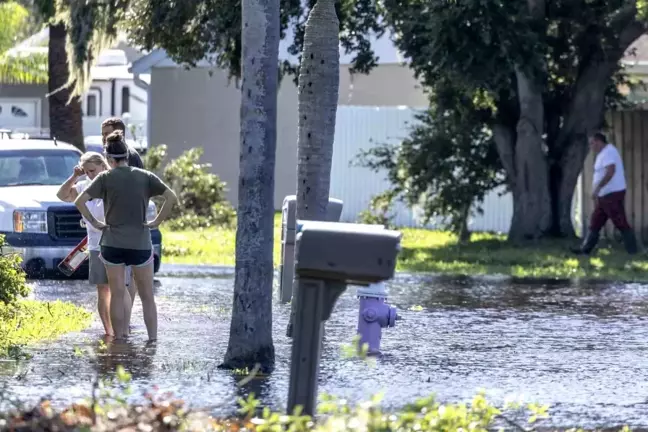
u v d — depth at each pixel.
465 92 68.00
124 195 37.47
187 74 106.44
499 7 62.69
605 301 50.97
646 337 40.97
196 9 62.78
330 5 35.47
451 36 62.88
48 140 62.44
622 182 67.81
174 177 89.06
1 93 131.75
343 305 49.28
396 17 65.56
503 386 31.86
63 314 43.16
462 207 78.75
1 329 38.75
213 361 34.41
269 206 32.62
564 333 41.78
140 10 64.12
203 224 87.56
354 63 68.31
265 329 32.94
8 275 39.47
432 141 77.69
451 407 23.42
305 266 23.31
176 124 106.81
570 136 74.31
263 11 31.72
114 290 38.06
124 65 133.88
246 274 32.72
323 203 35.59
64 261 42.31
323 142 35.56
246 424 23.81
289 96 103.06
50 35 89.94
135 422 22.16
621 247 72.88
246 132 32.09
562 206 74.88
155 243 57.19
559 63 73.69
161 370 32.84
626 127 76.38
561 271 62.59
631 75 78.50
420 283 57.81
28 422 22.00
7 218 55.62
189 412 23.44
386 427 21.72
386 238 23.11
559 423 27.28
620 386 32.09
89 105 134.75
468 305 49.47
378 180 98.81
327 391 30.33
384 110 98.62
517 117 74.44
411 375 33.22
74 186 40.84
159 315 44.97
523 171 74.06
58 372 32.38
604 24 71.00
